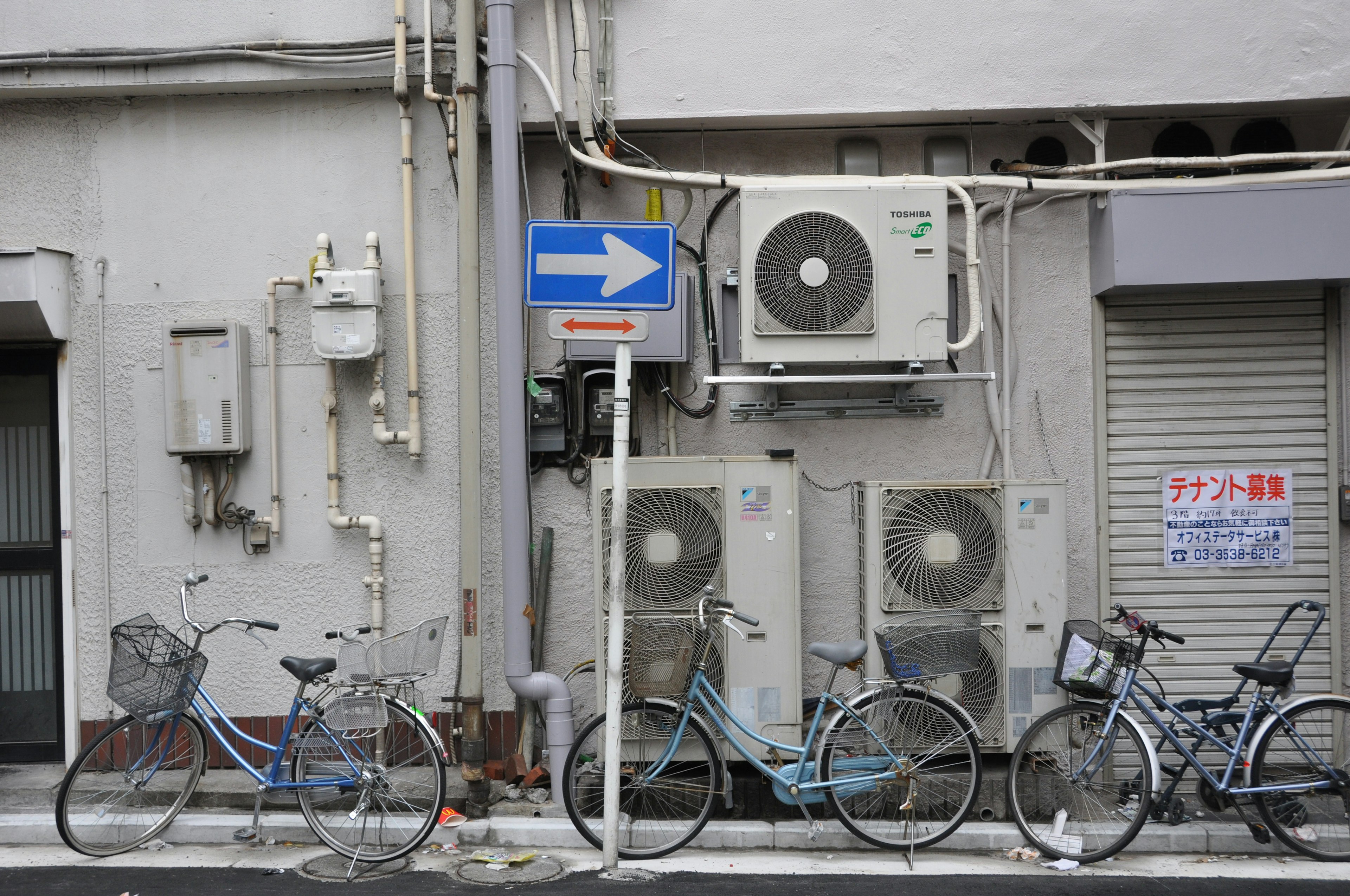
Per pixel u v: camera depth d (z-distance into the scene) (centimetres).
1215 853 461
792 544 493
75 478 546
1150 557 538
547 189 551
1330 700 452
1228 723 462
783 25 523
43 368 554
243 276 543
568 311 429
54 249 536
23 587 556
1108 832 452
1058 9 518
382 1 524
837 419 543
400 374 538
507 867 443
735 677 489
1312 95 512
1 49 526
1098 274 528
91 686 543
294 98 540
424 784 462
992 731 489
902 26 521
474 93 501
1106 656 456
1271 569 534
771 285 501
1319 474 535
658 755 477
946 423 544
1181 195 500
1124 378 540
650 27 526
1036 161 547
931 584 493
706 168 551
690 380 547
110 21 526
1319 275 492
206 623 541
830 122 539
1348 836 453
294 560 540
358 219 539
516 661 496
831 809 470
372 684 452
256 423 543
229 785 507
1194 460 538
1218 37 514
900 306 500
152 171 543
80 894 416
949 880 430
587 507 543
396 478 538
